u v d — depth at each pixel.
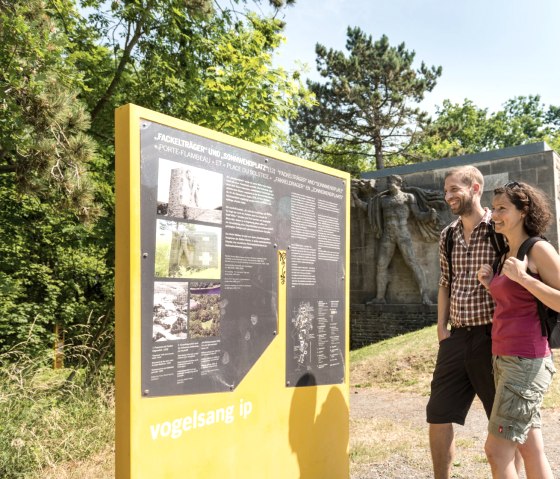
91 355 7.16
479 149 45.38
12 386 5.33
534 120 45.88
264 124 8.91
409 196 16.94
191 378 2.75
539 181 15.11
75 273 11.45
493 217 3.10
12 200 10.10
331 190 3.87
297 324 3.48
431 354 10.53
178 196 2.72
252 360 3.12
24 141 5.95
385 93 30.05
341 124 30.25
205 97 9.13
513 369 2.88
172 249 2.68
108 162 9.38
